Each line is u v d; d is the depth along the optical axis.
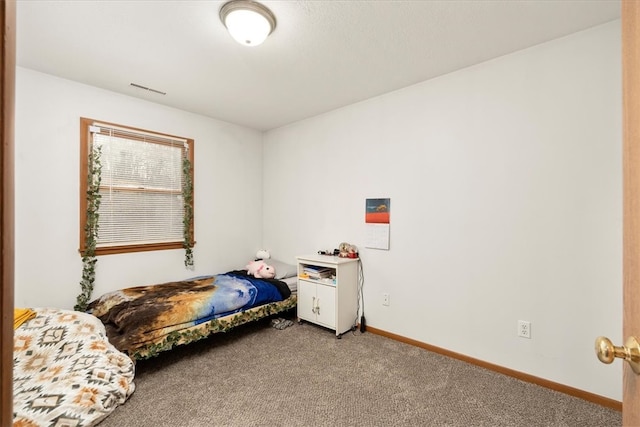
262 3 1.71
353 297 3.12
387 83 2.75
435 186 2.63
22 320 2.11
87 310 2.73
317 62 2.38
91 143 2.82
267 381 2.13
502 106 2.28
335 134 3.43
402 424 1.70
